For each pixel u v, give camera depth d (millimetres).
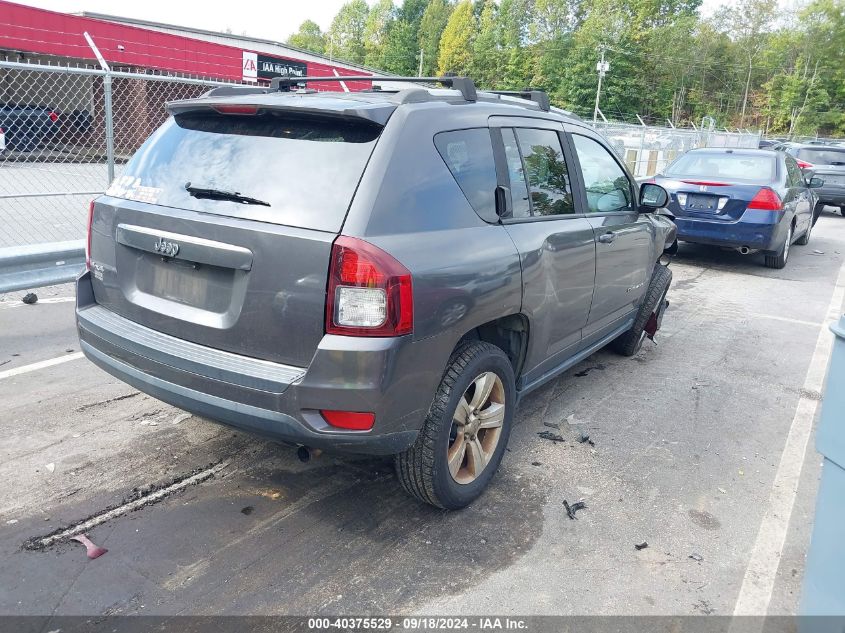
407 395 2729
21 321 5840
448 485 3146
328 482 3559
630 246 4789
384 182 2703
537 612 2684
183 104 3164
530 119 3844
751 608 2773
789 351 6383
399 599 2713
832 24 81812
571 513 3385
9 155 13945
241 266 2705
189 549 2941
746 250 9688
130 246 3096
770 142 30609
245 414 2717
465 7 108375
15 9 18578
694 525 3361
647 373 5559
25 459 3584
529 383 3869
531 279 3402
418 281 2666
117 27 20609
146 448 3779
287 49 36188
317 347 2592
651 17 91000
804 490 3773
